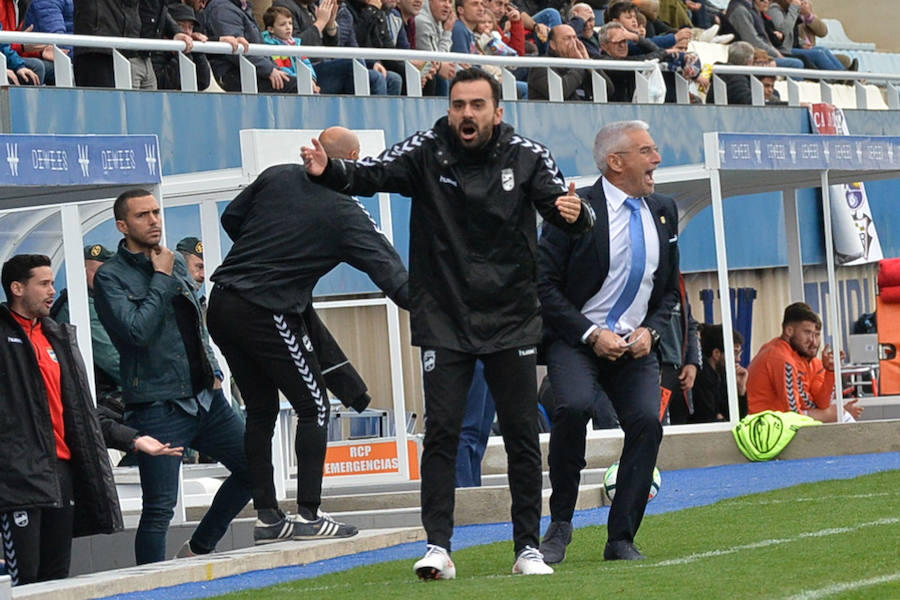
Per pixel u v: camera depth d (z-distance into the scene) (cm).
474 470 2580
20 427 1944
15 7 3384
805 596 1423
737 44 4750
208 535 2223
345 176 1641
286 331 2062
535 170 1678
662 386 2866
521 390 1702
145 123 3278
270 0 4056
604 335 1786
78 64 3256
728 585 1512
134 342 2102
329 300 3491
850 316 5159
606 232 1811
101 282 2120
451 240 1664
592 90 4272
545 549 1828
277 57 3612
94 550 2538
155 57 3394
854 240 5059
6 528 1959
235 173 2770
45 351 1995
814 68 5453
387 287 2080
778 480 2805
